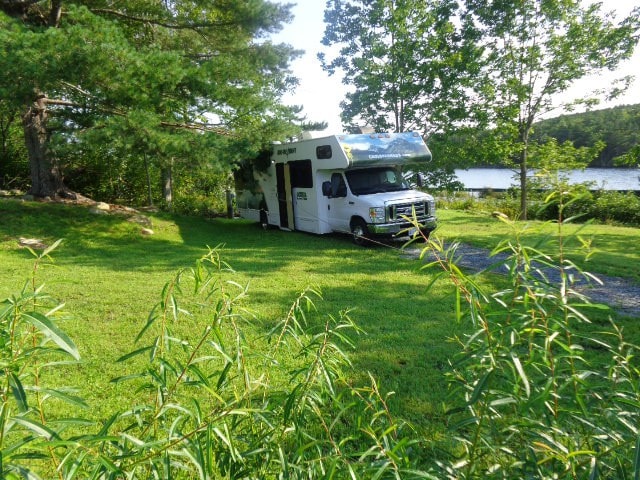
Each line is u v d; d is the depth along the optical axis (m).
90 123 12.08
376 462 1.85
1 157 19.72
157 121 11.55
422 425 3.78
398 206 12.63
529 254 2.17
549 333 1.96
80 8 11.19
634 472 1.49
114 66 10.77
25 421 1.38
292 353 5.05
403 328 6.21
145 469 2.09
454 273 1.98
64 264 10.13
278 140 14.51
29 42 9.96
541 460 1.95
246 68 13.35
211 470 1.79
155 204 21.00
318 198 14.37
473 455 2.03
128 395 4.34
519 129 20.56
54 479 1.89
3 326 1.83
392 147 13.82
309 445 2.05
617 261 10.59
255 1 14.64
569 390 2.17
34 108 14.43
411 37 18.86
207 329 2.23
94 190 20.31
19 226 12.66
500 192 27.86
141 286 8.18
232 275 9.12
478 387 1.81
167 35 16.05
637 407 1.86
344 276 9.24
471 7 19.14
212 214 21.45
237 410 1.89
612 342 5.51
